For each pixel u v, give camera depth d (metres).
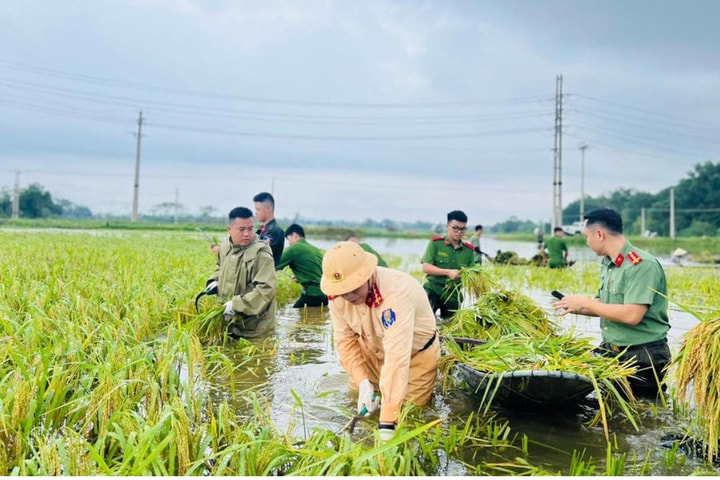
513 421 4.50
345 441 3.37
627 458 3.83
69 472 3.12
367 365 4.95
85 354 4.94
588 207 96.25
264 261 7.00
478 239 18.38
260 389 5.16
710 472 3.43
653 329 5.07
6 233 22.55
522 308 6.43
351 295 4.20
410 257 25.86
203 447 3.49
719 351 3.77
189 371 4.75
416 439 4.00
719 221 74.19
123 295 7.35
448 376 5.23
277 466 3.33
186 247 18.80
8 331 5.13
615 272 5.18
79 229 39.62
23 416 3.68
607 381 4.27
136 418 3.67
